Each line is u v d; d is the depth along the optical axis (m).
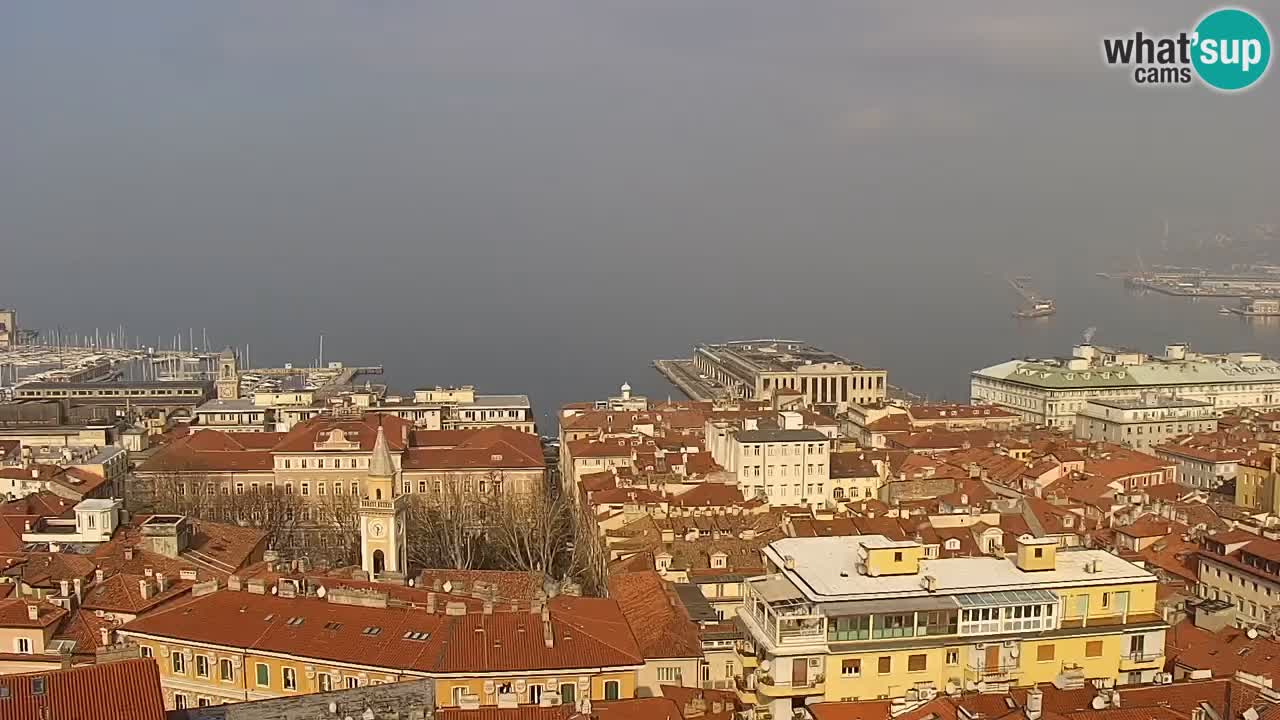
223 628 136.25
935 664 126.00
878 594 127.19
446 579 161.88
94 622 145.38
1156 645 131.00
